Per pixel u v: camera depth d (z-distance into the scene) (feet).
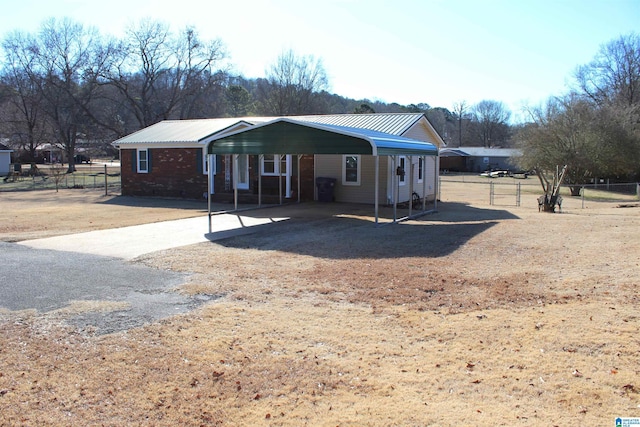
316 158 67.46
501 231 40.81
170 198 76.38
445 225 45.29
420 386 14.19
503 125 313.94
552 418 12.44
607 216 53.16
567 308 20.39
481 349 16.61
